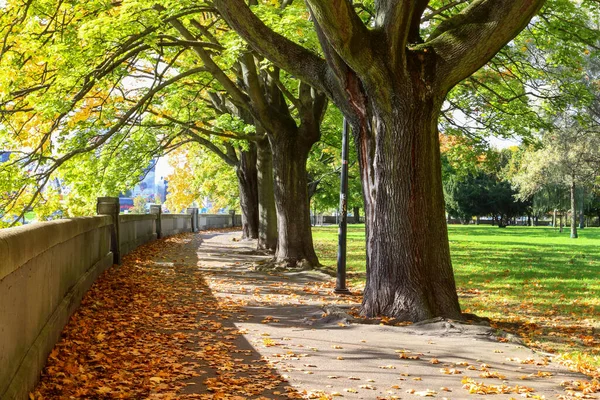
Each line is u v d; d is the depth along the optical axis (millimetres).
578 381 6730
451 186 89750
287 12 16234
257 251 24812
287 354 7777
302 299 13273
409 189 10562
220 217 62125
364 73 10320
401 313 10391
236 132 24203
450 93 22094
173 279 15664
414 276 10484
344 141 14984
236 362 7336
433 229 10625
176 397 5742
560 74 19375
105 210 17453
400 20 9797
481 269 21766
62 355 6938
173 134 26484
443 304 10461
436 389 6328
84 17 16078
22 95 16531
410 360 7617
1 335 4414
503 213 92125
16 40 15641
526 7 9625
